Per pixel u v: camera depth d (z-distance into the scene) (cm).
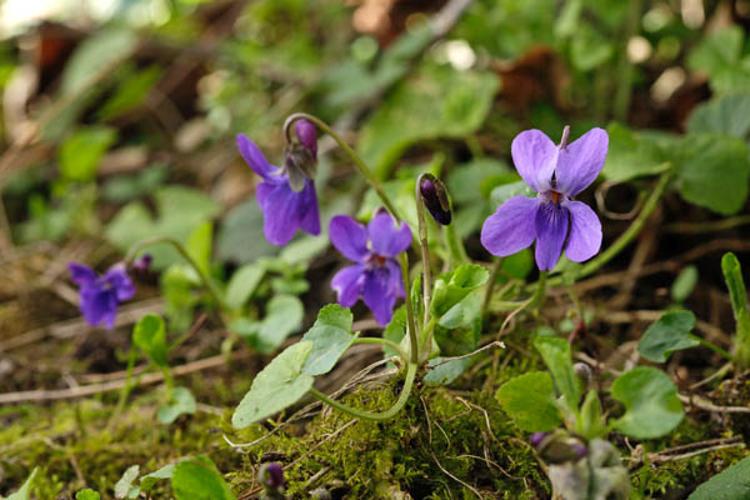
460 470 28
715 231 36
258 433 29
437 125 38
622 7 40
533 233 27
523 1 42
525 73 41
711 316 34
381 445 28
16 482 31
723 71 38
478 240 36
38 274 40
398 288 29
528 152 27
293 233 29
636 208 33
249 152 29
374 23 51
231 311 34
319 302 36
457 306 28
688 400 30
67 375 35
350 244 29
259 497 27
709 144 32
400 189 32
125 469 31
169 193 41
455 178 35
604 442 25
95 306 33
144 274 34
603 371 31
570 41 40
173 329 35
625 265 36
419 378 28
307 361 27
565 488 25
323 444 28
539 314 32
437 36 43
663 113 41
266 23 55
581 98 41
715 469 28
